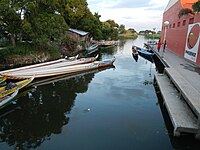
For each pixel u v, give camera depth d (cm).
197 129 785
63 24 2573
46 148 809
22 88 1498
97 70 2286
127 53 3972
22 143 850
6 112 1144
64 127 973
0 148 817
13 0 1961
